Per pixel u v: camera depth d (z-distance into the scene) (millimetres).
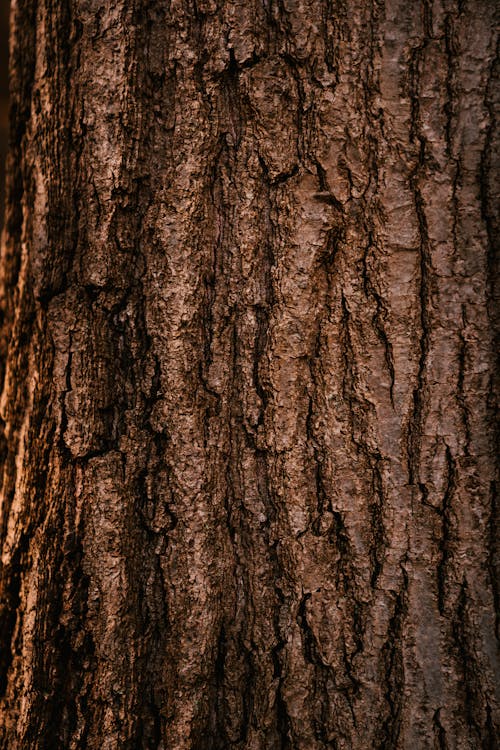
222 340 1180
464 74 1150
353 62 1154
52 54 1190
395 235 1156
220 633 1178
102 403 1180
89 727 1165
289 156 1166
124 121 1174
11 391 1225
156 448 1181
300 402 1169
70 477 1177
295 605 1167
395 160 1154
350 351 1164
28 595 1182
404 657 1155
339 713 1159
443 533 1157
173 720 1165
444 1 1150
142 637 1174
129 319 1187
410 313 1157
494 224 1153
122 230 1181
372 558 1162
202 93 1173
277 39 1165
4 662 1196
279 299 1169
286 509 1169
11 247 1241
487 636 1150
